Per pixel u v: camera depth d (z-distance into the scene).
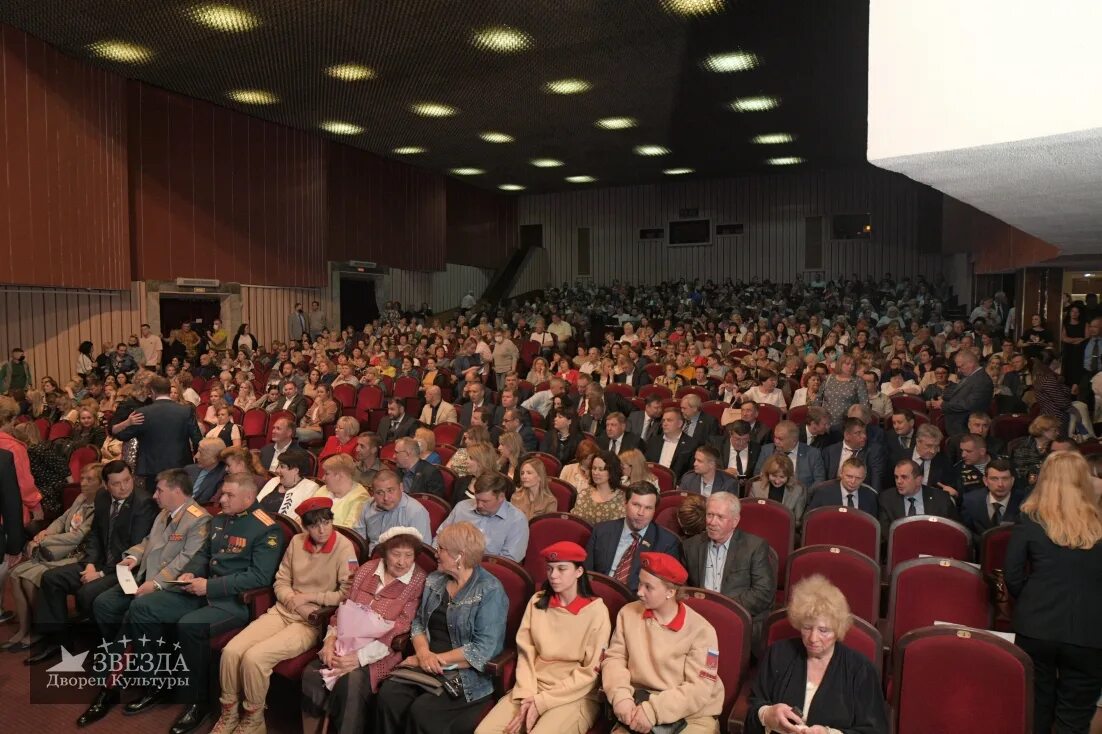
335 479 5.18
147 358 14.05
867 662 2.87
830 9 10.42
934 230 22.84
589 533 4.68
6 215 11.09
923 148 2.19
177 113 15.05
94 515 5.01
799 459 6.37
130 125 14.20
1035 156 2.23
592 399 8.60
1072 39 1.90
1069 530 3.11
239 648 3.89
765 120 16.48
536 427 9.18
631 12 10.60
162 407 5.91
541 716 3.25
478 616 3.57
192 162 15.38
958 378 9.13
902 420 6.47
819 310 20.20
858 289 21.89
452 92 14.59
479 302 24.45
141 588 4.39
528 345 16.81
